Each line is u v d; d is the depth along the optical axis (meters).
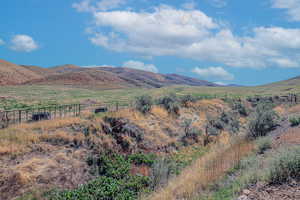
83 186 11.53
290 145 9.59
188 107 32.31
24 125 16.25
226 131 24.73
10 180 10.76
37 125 16.52
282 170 6.34
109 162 14.32
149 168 14.48
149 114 24.41
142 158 15.84
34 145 13.88
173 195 7.43
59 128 16.66
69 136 15.53
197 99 37.97
